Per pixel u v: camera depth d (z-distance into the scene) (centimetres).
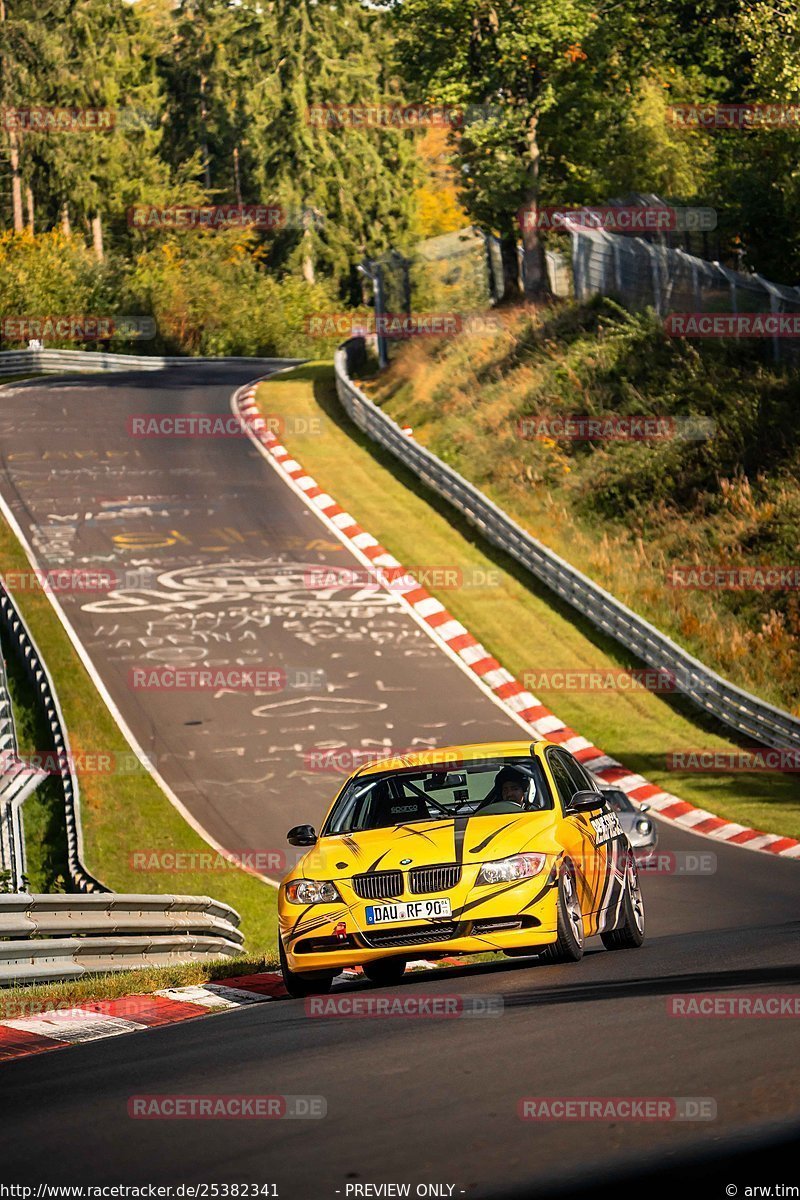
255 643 9769
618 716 9244
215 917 4659
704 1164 1311
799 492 11531
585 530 12194
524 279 16600
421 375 16050
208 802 7606
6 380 19162
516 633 10325
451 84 15188
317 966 2883
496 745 3288
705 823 7394
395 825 3012
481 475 13538
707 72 16938
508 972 2919
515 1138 1448
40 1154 1523
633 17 15738
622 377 13825
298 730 8531
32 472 13600
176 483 13275
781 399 12600
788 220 14188
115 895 3703
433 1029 2172
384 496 12900
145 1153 1503
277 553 11525
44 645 9619
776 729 8706
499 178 15600
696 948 3128
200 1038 2348
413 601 10675
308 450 14300
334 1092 1733
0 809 5616
